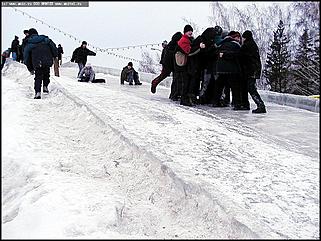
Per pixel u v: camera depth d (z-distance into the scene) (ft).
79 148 17.99
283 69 84.28
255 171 16.03
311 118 27.32
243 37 27.78
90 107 22.57
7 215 12.59
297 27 89.25
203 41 28.32
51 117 22.85
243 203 12.92
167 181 13.55
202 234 11.18
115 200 12.43
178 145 18.20
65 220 11.00
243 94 29.43
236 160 17.13
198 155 17.15
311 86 78.43
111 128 18.69
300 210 12.87
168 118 23.59
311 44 83.87
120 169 15.42
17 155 15.93
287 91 83.46
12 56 62.69
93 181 14.32
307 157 18.48
